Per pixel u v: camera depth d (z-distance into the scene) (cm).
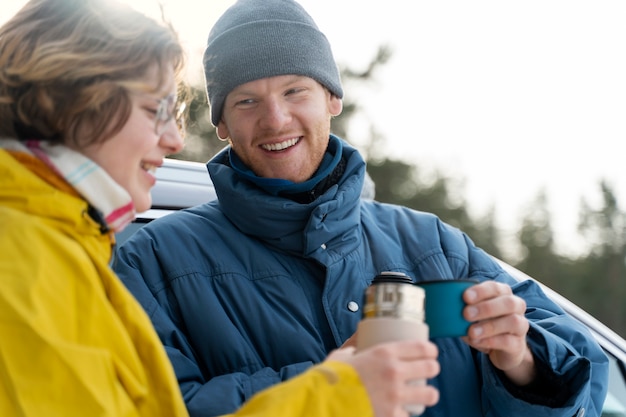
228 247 268
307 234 262
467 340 215
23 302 165
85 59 180
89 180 180
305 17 278
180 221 272
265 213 263
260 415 160
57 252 172
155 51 186
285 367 243
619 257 2127
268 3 275
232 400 233
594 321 341
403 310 175
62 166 179
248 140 272
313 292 263
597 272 2119
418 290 179
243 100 272
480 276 280
